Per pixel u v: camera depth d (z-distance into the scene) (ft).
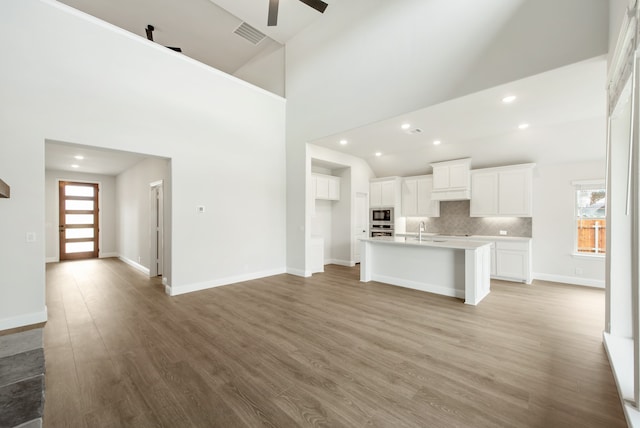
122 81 12.52
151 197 18.16
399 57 13.19
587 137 14.87
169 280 14.34
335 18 15.98
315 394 6.33
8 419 5.29
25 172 10.24
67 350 8.34
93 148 12.16
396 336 9.36
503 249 17.35
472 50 10.94
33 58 10.44
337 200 23.75
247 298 13.64
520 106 12.27
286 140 19.43
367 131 15.88
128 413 5.72
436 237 19.74
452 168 20.01
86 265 22.38
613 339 8.20
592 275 15.92
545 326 10.16
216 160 15.83
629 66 5.73
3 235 9.84
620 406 5.82
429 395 6.26
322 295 14.15
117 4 16.16
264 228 18.25
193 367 7.46
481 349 8.42
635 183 5.28
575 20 8.81
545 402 5.99
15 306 10.03
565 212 16.76
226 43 19.97
